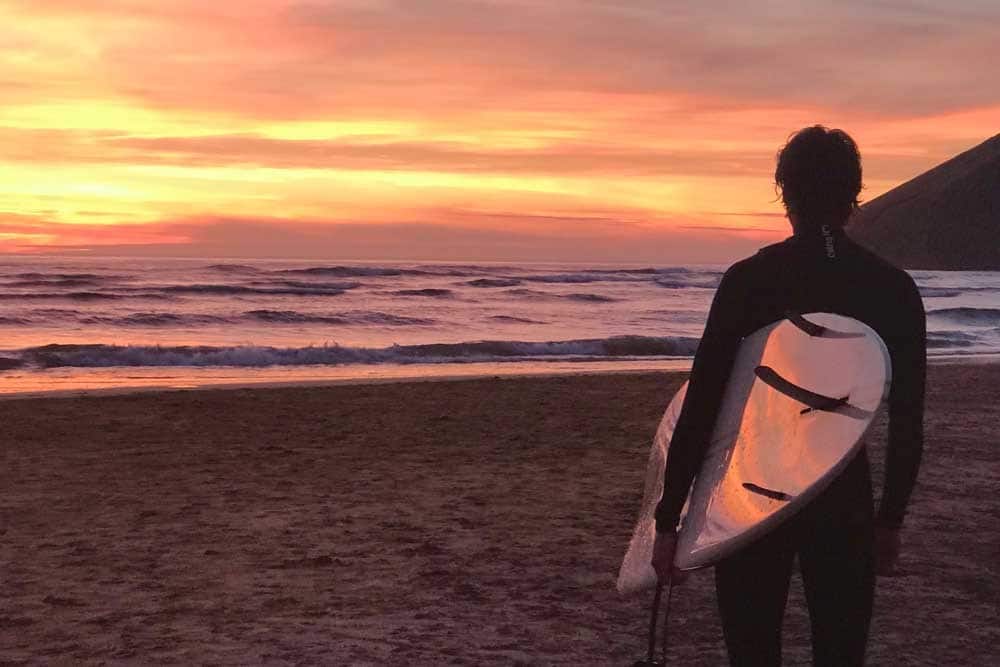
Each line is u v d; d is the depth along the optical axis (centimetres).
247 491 793
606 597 523
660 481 248
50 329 3297
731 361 231
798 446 210
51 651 437
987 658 438
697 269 9494
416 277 6838
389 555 602
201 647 441
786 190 235
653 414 1269
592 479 848
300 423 1184
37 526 675
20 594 523
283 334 3284
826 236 229
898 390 221
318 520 692
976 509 739
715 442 229
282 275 6650
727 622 228
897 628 478
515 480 841
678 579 227
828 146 230
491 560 592
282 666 418
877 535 225
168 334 3206
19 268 7475
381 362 2386
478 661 426
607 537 649
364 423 1184
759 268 232
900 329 223
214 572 565
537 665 423
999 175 12975
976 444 1041
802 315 223
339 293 5097
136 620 480
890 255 12544
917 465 220
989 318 4009
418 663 423
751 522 207
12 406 1320
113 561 588
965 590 541
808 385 215
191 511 720
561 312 4634
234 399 1411
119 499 762
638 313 4622
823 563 221
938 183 13012
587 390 1547
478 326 3775
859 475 222
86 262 10106
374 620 482
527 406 1345
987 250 11831
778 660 228
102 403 1358
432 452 985
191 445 1026
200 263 10769
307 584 542
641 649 445
